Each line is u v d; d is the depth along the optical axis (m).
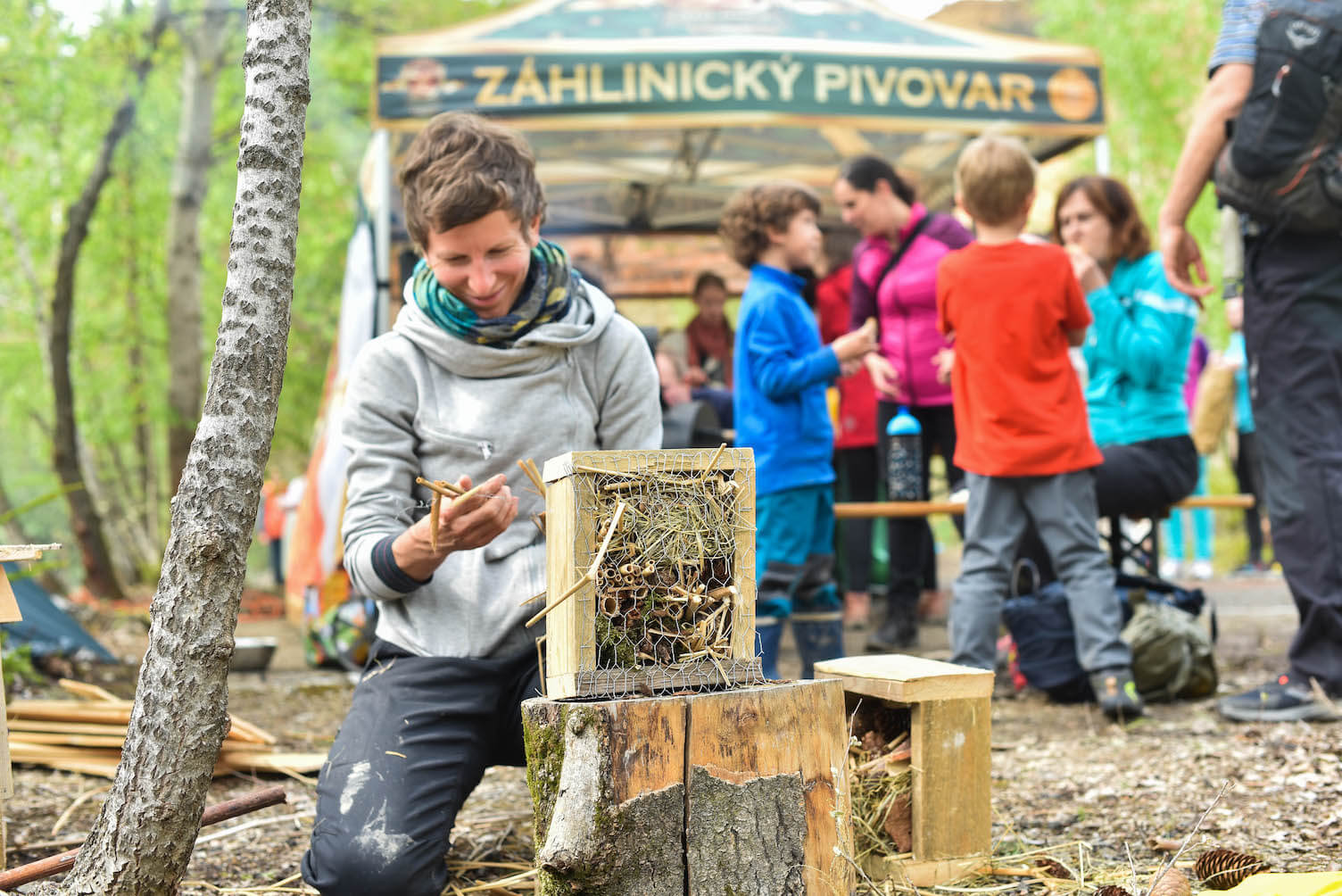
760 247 4.14
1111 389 4.53
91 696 3.81
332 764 2.15
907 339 5.43
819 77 6.63
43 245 15.76
